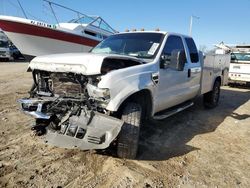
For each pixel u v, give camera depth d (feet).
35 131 16.05
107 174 11.76
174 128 19.17
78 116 12.16
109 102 11.96
